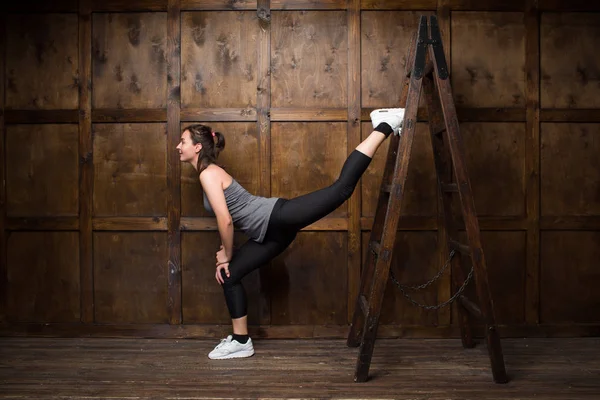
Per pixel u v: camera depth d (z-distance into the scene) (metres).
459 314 2.98
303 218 2.73
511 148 3.20
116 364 2.75
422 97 3.17
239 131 3.19
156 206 3.22
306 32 3.19
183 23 3.19
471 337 3.00
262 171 3.17
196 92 3.20
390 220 2.50
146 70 3.20
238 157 3.19
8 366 2.72
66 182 3.22
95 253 3.22
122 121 3.19
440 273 2.90
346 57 3.19
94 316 3.23
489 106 3.19
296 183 3.20
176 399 2.29
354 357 2.86
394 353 2.92
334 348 3.02
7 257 3.22
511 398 2.30
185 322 3.22
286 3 3.16
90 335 3.22
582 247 3.21
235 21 3.19
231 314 2.88
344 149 3.19
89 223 3.21
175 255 3.20
